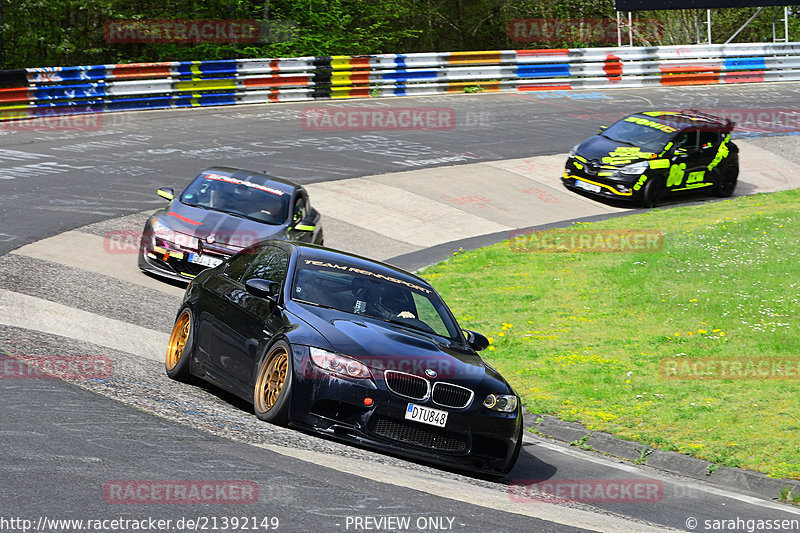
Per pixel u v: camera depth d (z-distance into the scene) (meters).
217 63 108.19
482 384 27.45
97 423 23.36
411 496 21.23
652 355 43.22
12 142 82.38
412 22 174.38
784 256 59.47
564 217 77.31
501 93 127.56
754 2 144.12
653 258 60.12
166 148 84.69
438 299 32.28
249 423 26.03
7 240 51.56
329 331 27.19
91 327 38.16
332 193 75.19
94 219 59.53
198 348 31.67
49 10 128.25
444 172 84.81
